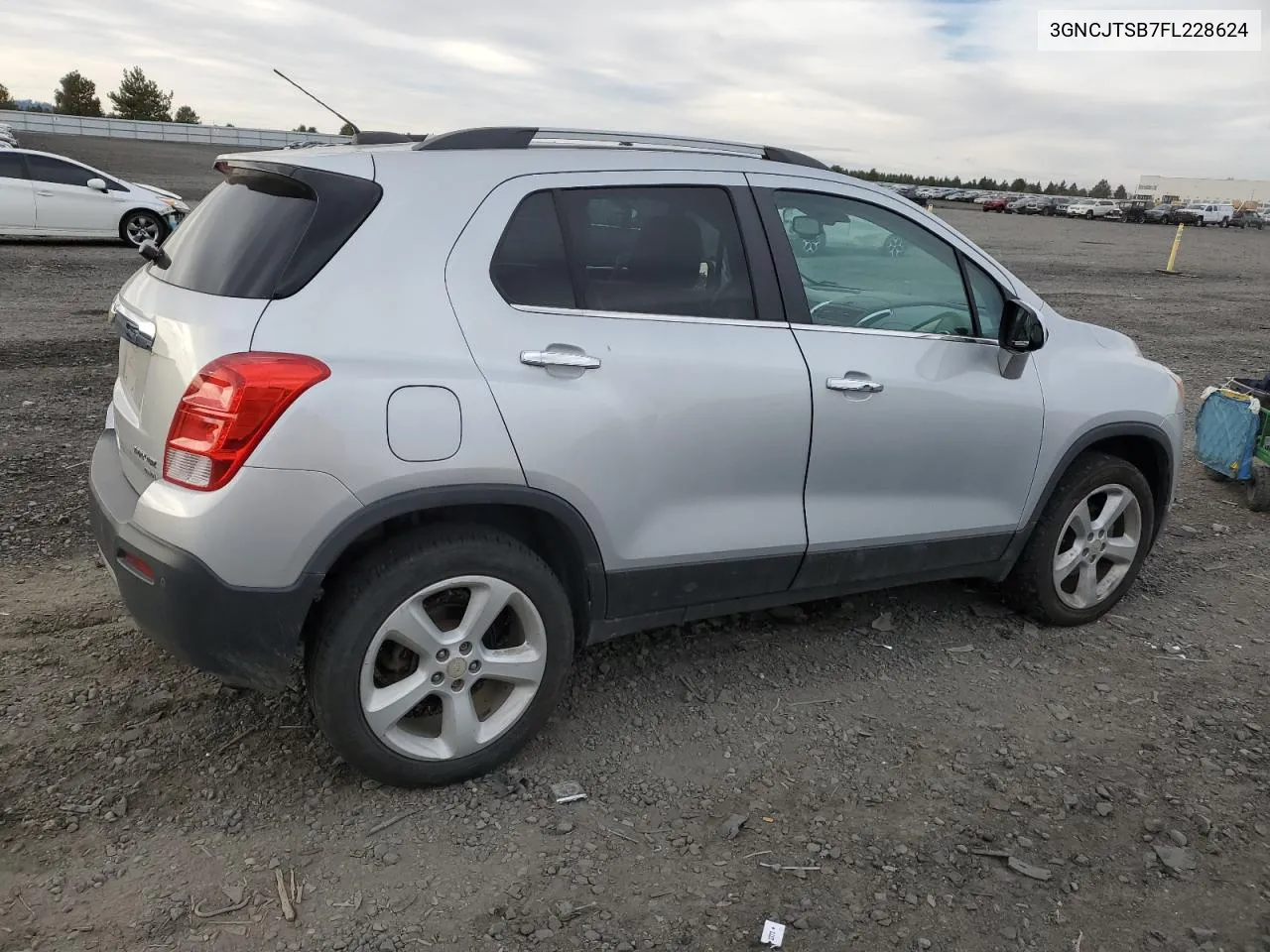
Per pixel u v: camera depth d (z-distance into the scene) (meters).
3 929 2.33
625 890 2.58
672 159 3.23
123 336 2.90
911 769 3.17
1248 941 2.50
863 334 3.49
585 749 3.21
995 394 3.73
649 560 3.12
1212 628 4.32
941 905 2.57
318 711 2.73
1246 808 3.03
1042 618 4.21
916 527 3.68
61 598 4.02
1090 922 2.54
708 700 3.54
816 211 3.49
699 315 3.16
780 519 3.36
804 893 2.59
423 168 2.83
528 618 2.95
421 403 2.63
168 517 2.53
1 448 5.84
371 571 2.69
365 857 2.65
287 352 2.51
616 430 2.94
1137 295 17.66
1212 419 6.26
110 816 2.75
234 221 2.83
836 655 3.91
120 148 46.03
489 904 2.51
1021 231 39.69
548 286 2.91
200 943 2.33
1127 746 3.35
